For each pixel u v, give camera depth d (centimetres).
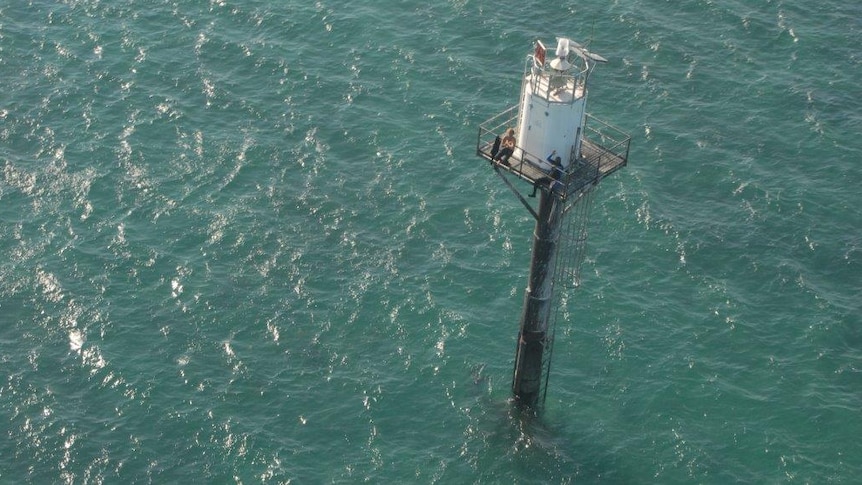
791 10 11462
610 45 11044
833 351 8025
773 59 10869
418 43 11050
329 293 8488
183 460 7238
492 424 7525
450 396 7725
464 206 9288
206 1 11544
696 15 11419
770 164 9700
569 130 6356
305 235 8994
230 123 10100
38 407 7538
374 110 10256
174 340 8069
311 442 7375
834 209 9256
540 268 7012
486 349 8075
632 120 10162
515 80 10625
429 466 7250
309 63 10800
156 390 7681
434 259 8800
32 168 9519
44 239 8850
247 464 7212
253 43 11025
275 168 9631
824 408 7581
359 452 7325
